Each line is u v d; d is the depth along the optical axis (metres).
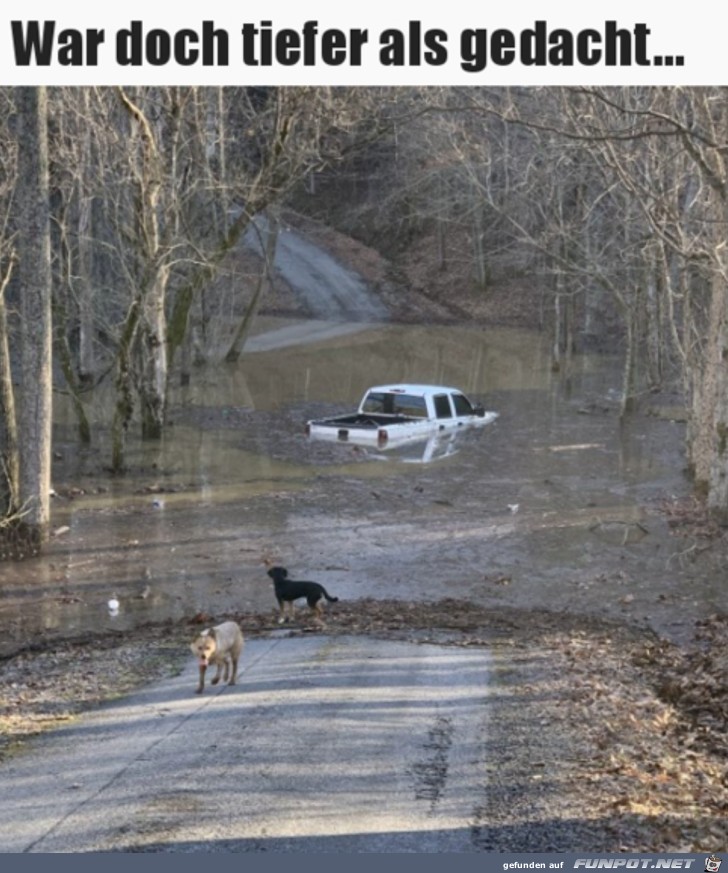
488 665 15.95
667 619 20.55
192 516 28.56
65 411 46.53
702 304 51.31
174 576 23.23
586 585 22.86
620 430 42.97
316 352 71.19
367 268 101.19
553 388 56.34
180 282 48.06
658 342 53.72
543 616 20.39
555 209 59.66
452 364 67.19
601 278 48.00
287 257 102.25
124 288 48.06
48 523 25.64
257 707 13.49
